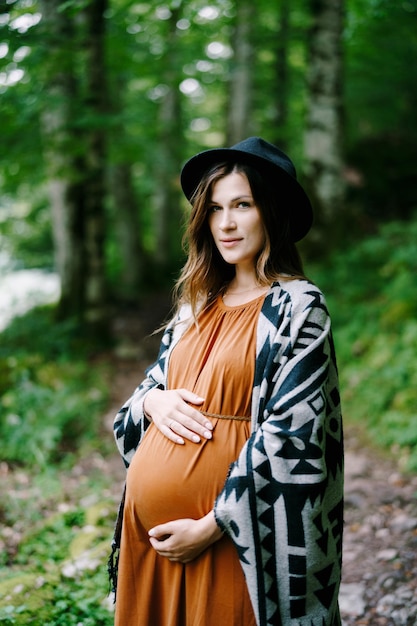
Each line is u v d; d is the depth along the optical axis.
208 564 1.59
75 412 5.56
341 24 8.27
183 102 15.72
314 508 1.49
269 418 1.52
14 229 13.50
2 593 2.66
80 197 9.18
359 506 3.68
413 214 9.97
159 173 11.91
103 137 8.25
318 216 8.49
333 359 1.64
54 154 7.60
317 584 1.54
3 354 7.07
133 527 1.77
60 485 4.31
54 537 3.39
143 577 1.76
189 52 8.96
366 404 5.08
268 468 1.49
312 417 1.50
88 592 2.67
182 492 1.64
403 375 5.04
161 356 1.90
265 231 1.70
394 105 11.81
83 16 7.04
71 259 9.21
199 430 1.64
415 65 10.61
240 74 10.72
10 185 8.57
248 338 1.64
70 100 6.91
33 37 4.93
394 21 8.59
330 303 6.93
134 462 1.79
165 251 15.17
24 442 4.93
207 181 1.70
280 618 1.52
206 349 1.74
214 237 1.76
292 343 1.56
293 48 12.50
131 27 8.47
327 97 8.37
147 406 1.80
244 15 9.08
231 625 1.59
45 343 7.97
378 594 2.74
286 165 1.70
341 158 8.54
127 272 13.66
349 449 4.60
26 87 6.38
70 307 9.19
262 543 1.50
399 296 6.31
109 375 7.42
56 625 2.40
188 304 1.89
